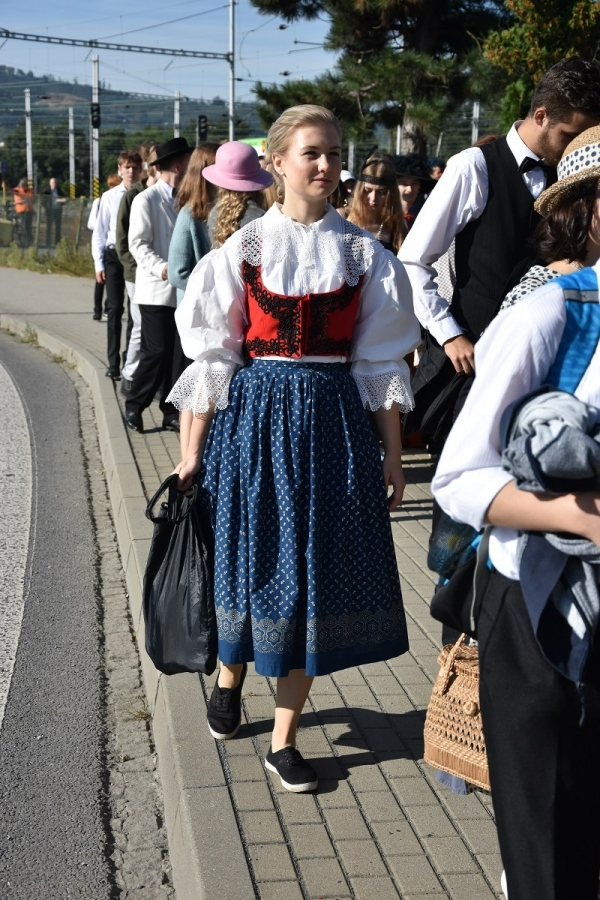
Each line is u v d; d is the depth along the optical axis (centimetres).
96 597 490
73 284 1964
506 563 191
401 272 298
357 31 2045
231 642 291
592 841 190
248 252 288
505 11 2019
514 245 345
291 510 281
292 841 271
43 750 354
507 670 188
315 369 288
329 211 299
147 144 920
